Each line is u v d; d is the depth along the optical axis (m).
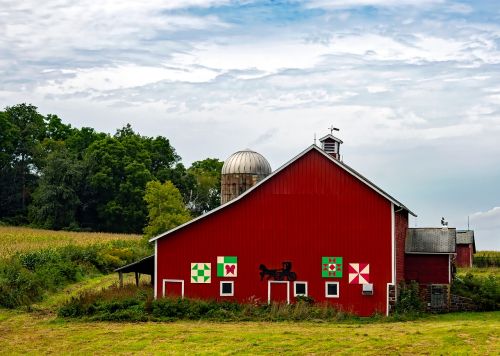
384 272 39.75
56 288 51.22
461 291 43.16
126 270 46.19
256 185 41.34
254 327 35.19
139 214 105.62
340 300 40.06
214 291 41.41
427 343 29.16
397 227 41.22
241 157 54.41
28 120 121.75
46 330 35.25
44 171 109.50
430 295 43.06
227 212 41.62
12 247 66.94
